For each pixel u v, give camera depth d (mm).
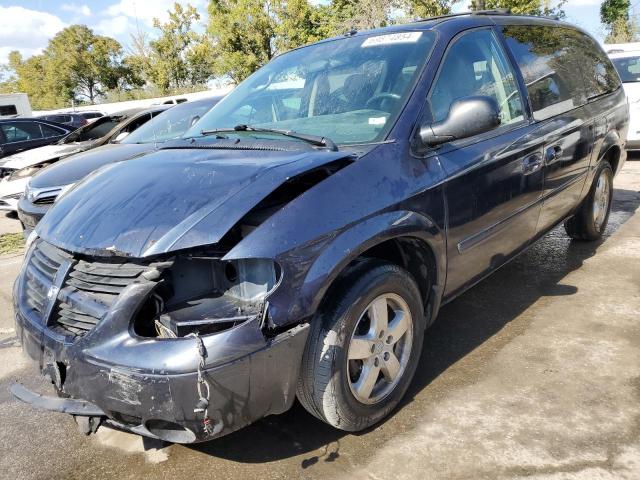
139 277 2146
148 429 2141
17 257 6723
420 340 2850
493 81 3457
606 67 5176
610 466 2348
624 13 31734
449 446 2545
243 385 2098
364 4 18219
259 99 3566
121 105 30953
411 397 2963
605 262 4766
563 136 3934
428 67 3041
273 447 2631
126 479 2504
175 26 28609
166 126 7012
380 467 2441
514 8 17781
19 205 6000
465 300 4195
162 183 2445
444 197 2809
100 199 2506
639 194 7059
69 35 46188
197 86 31094
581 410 2742
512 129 3439
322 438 2670
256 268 2207
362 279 2441
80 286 2293
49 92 49250
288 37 27391
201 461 2574
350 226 2346
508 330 3660
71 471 2596
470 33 3434
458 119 2693
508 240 3475
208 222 2145
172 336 2115
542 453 2455
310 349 2330
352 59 3365
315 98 3291
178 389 2006
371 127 2832
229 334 2055
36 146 12500
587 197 4809
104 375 2086
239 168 2422
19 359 3857
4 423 3037
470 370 3195
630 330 3541
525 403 2832
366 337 2551
